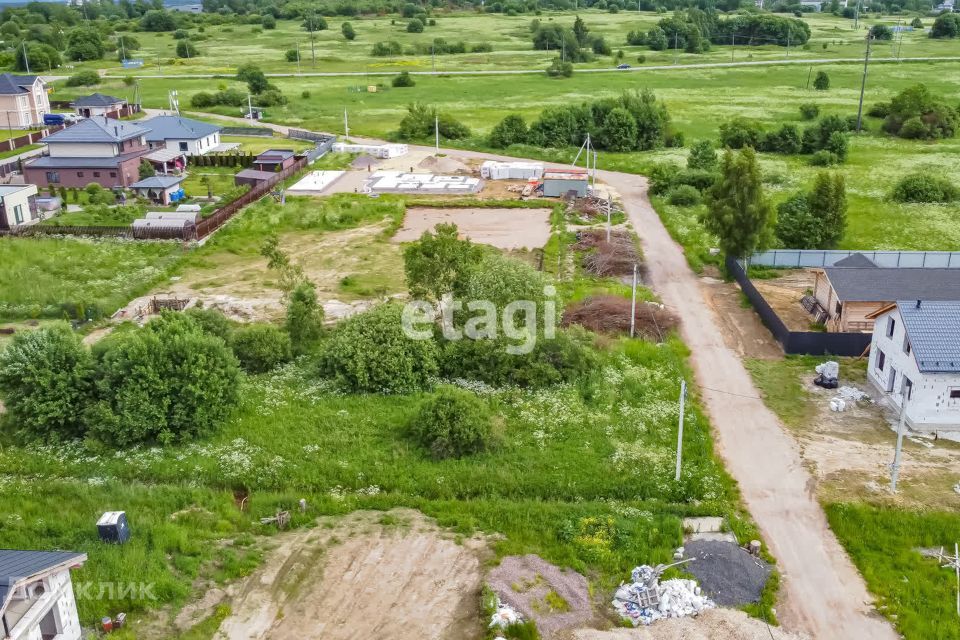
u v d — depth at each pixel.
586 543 31.16
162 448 37.97
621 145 109.88
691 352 48.97
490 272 46.31
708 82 163.12
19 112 118.88
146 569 29.58
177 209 72.88
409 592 28.89
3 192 71.38
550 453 37.44
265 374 45.41
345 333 44.94
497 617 26.95
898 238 69.81
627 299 55.19
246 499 34.97
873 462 37.03
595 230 72.62
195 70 185.50
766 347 49.75
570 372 44.16
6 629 23.20
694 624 27.27
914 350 39.12
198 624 27.31
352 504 34.00
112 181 87.88
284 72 181.75
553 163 103.62
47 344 39.53
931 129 111.50
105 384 38.78
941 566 30.31
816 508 33.97
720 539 31.86
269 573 29.84
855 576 30.06
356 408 41.41
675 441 38.53
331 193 87.50
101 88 162.00
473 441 37.25
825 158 98.06
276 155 95.00
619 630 26.92
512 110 136.62
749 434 39.72
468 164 101.69
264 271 63.03
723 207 59.88
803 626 27.55
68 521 32.50
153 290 58.59
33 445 38.47
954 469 36.34
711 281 61.28
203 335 42.25
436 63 194.38
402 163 102.12
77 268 61.97
